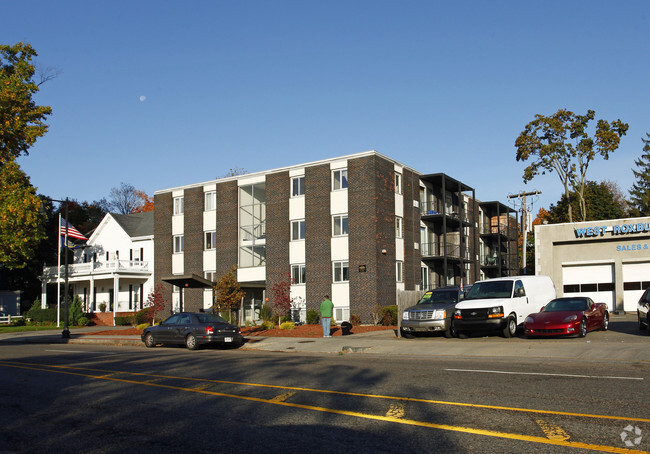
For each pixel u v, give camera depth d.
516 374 11.58
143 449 6.88
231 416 8.48
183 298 42.38
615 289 32.59
